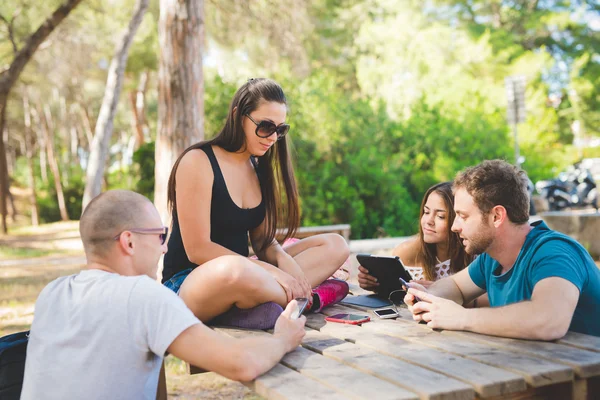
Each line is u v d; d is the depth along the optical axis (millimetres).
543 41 27594
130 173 14172
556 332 1995
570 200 15164
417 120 13727
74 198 31406
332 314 2689
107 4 14469
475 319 2160
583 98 26469
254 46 12305
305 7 11891
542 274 2104
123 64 12391
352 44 21828
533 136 20906
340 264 2998
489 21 27406
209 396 4000
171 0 7137
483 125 14328
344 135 12484
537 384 1682
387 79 20078
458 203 2350
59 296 1888
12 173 40469
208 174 2748
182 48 7148
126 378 1787
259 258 3088
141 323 1778
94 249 1939
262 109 2799
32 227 27203
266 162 3078
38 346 1843
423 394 1567
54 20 12039
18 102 28828
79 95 26578
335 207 11773
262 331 2396
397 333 2238
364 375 1762
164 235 2068
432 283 2836
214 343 1772
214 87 11531
